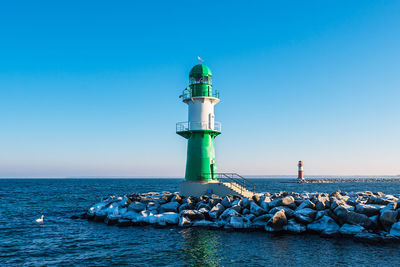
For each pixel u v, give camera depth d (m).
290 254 20.64
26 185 152.75
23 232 29.42
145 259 20.48
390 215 23.38
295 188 114.69
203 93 36.25
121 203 34.44
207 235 25.66
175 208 31.70
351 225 24.31
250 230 26.59
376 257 19.80
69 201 61.38
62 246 24.23
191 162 35.94
